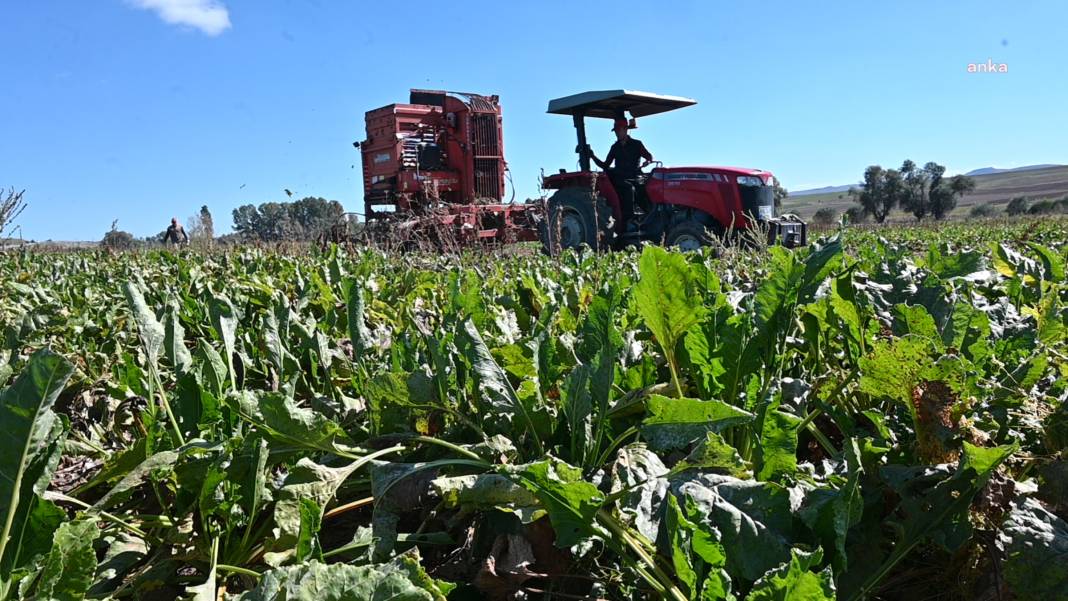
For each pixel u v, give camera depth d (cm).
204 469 119
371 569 85
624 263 480
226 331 169
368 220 1628
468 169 1520
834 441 160
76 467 188
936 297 178
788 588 80
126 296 144
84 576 89
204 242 855
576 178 1223
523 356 168
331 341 231
